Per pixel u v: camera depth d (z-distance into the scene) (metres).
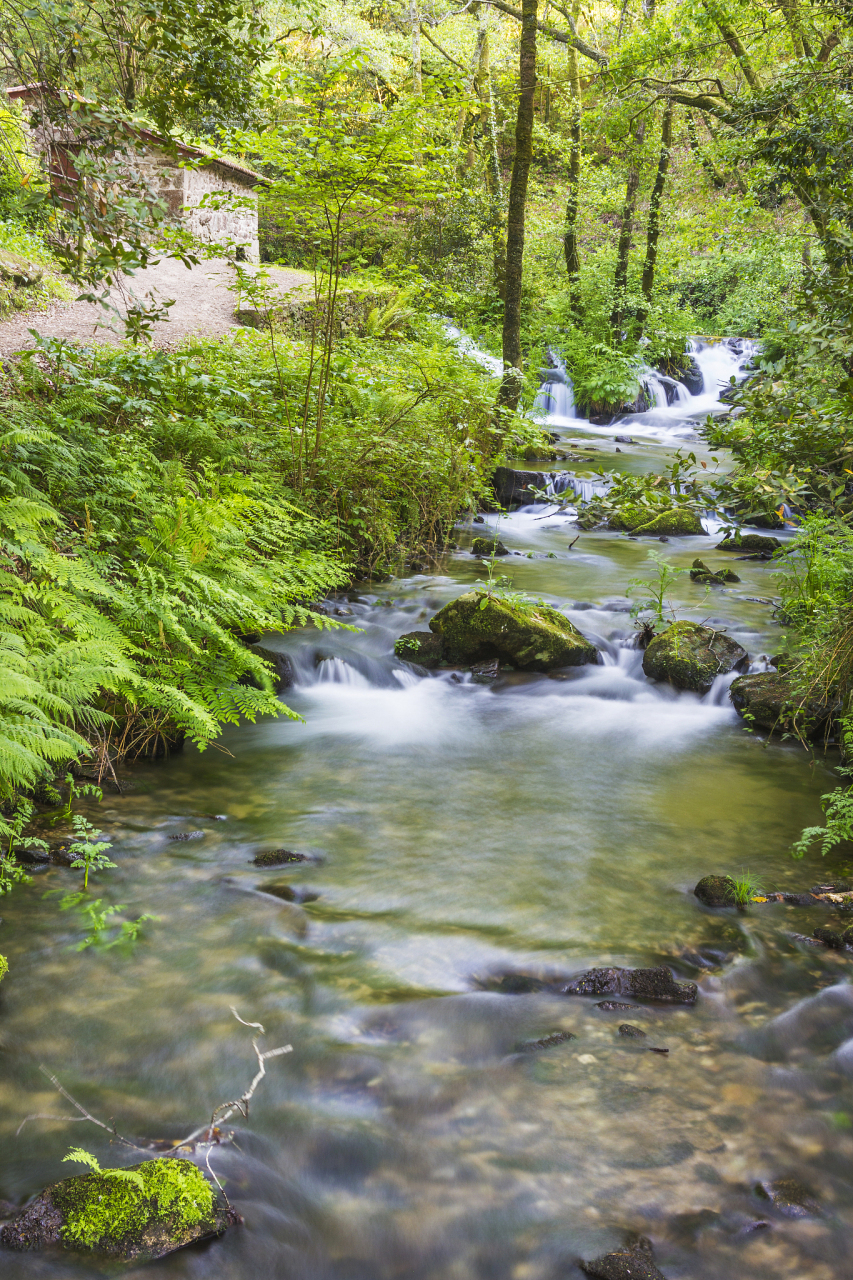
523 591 9.14
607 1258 2.31
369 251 8.71
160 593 5.31
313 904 3.95
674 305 25.52
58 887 3.99
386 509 9.45
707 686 6.84
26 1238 2.31
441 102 7.34
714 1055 3.11
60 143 5.90
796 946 3.74
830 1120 2.83
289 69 6.54
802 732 6.08
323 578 7.53
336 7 26.00
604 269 24.72
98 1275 2.26
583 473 14.31
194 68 6.00
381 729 6.17
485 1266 2.35
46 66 5.73
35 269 14.18
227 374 9.84
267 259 24.52
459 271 23.89
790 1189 2.56
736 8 14.53
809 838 4.43
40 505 4.98
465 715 6.51
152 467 6.94
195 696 5.33
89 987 3.34
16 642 4.32
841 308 8.03
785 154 10.40
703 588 9.52
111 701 5.34
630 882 4.23
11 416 6.51
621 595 9.20
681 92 17.17
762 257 17.53
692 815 4.99
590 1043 3.14
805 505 7.85
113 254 5.98
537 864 4.38
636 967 3.55
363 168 7.30
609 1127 2.78
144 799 4.93
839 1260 2.36
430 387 10.20
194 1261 2.32
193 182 19.53
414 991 3.37
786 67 11.12
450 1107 2.84
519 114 12.20
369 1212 2.48
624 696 6.90
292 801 5.00
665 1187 2.57
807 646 6.21
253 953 3.58
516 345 12.80
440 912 3.92
